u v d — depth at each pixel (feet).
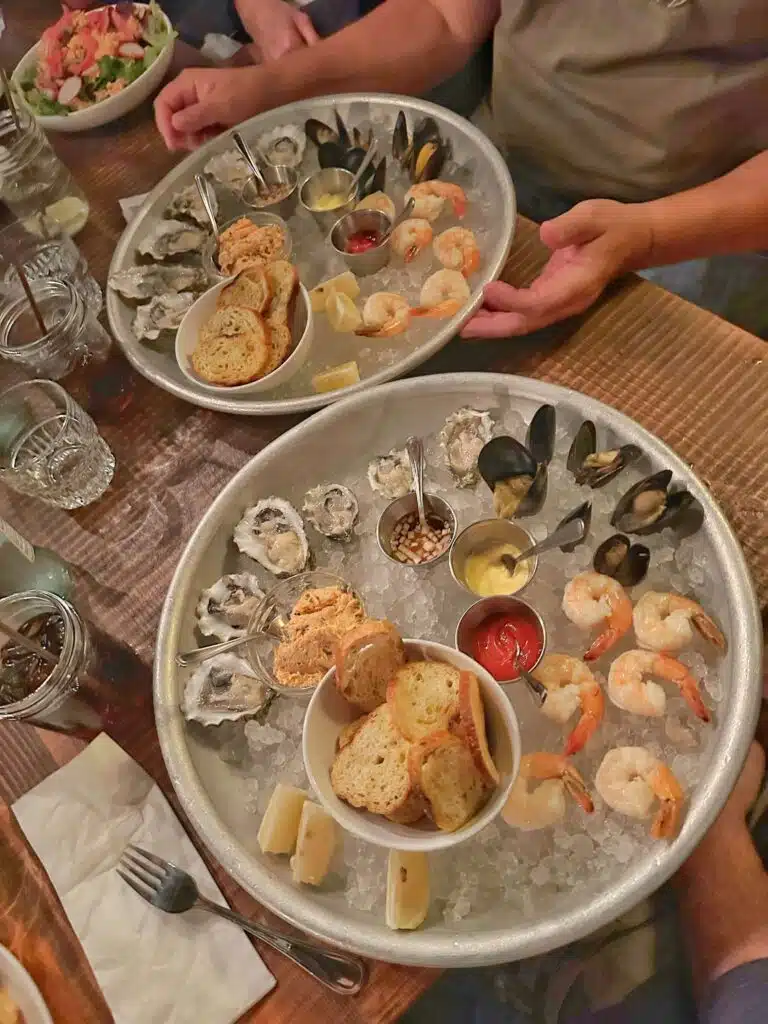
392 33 5.33
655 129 4.77
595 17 4.63
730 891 3.46
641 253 3.96
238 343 3.79
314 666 2.99
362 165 4.38
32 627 3.29
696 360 3.56
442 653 2.76
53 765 3.11
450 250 3.96
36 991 2.65
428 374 3.73
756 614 2.77
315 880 2.67
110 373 4.13
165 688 3.04
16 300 4.22
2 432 3.76
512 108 5.25
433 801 2.47
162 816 2.92
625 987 4.05
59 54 5.41
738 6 4.26
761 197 4.20
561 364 3.69
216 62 5.59
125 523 3.66
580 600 2.93
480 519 3.36
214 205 4.53
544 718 2.90
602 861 2.64
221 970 2.64
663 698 2.72
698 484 3.05
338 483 3.57
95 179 4.98
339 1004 2.56
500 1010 4.22
